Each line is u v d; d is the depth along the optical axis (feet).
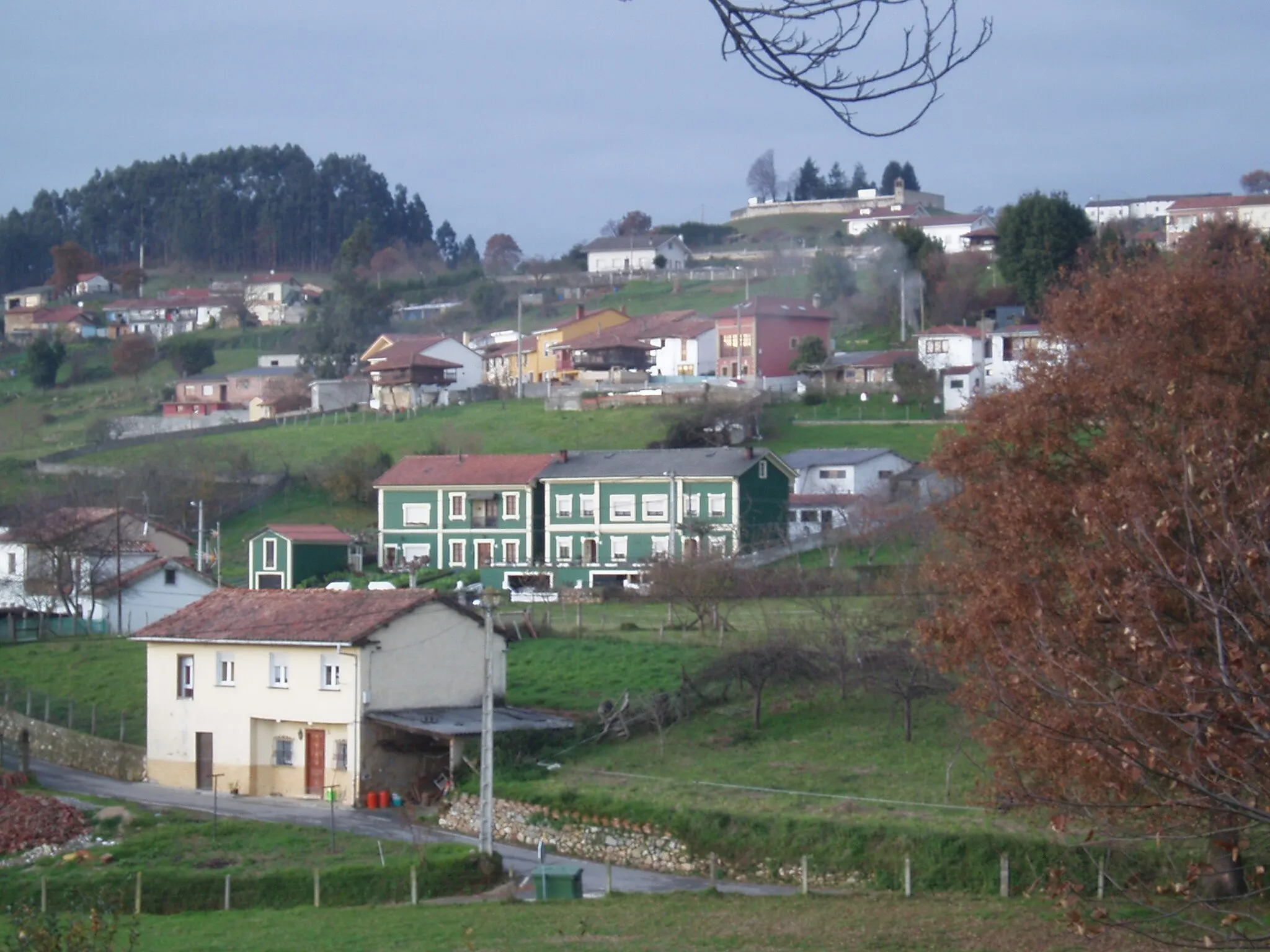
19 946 66.69
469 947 99.86
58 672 242.58
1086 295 115.65
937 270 527.40
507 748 176.76
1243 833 88.53
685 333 502.38
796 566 270.26
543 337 549.54
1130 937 94.58
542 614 258.37
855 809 145.18
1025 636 79.00
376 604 193.36
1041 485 103.30
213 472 407.64
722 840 142.72
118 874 135.23
